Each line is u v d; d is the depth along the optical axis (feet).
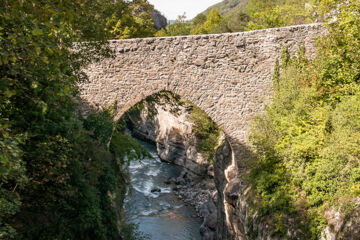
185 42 47.42
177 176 104.37
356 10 39.83
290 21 92.94
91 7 36.40
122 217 52.19
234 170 53.16
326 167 32.42
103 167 43.50
